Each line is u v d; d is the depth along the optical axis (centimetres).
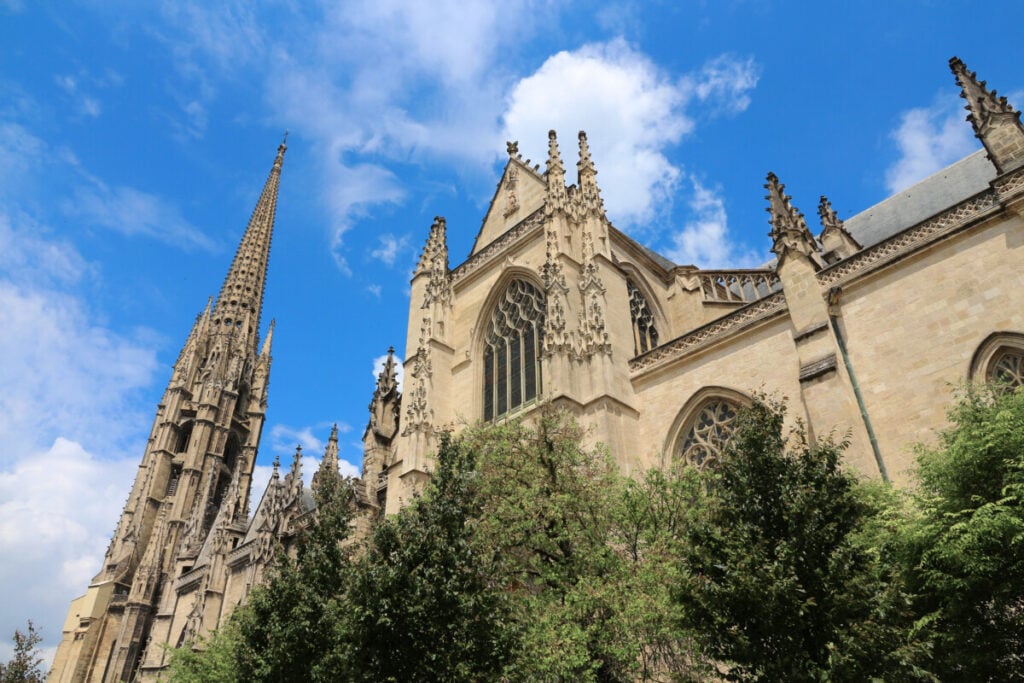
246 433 17200
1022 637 2030
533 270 5700
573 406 4369
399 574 2489
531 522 3181
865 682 1831
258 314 19700
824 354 3616
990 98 3762
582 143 6069
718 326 4438
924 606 2164
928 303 3500
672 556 2862
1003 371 3167
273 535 7325
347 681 2469
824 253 5359
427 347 5994
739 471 2281
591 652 2706
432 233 7025
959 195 5497
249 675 3362
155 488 14738
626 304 5200
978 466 2202
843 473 2662
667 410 4412
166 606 10806
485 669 2375
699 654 2522
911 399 3381
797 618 1923
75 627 12888
